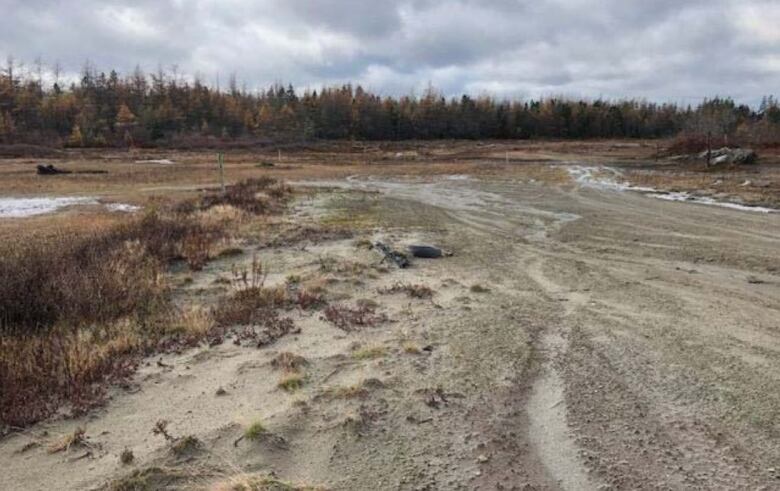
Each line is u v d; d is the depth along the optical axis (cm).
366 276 859
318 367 509
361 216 1580
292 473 347
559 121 9656
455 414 421
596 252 1069
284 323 625
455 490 331
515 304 718
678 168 3141
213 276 871
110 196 2214
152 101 8712
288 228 1300
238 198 1748
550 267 941
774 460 360
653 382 478
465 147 6756
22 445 384
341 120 8938
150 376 494
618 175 2853
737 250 1056
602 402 442
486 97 10469
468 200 1989
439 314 670
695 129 4906
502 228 1367
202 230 1178
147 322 626
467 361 522
